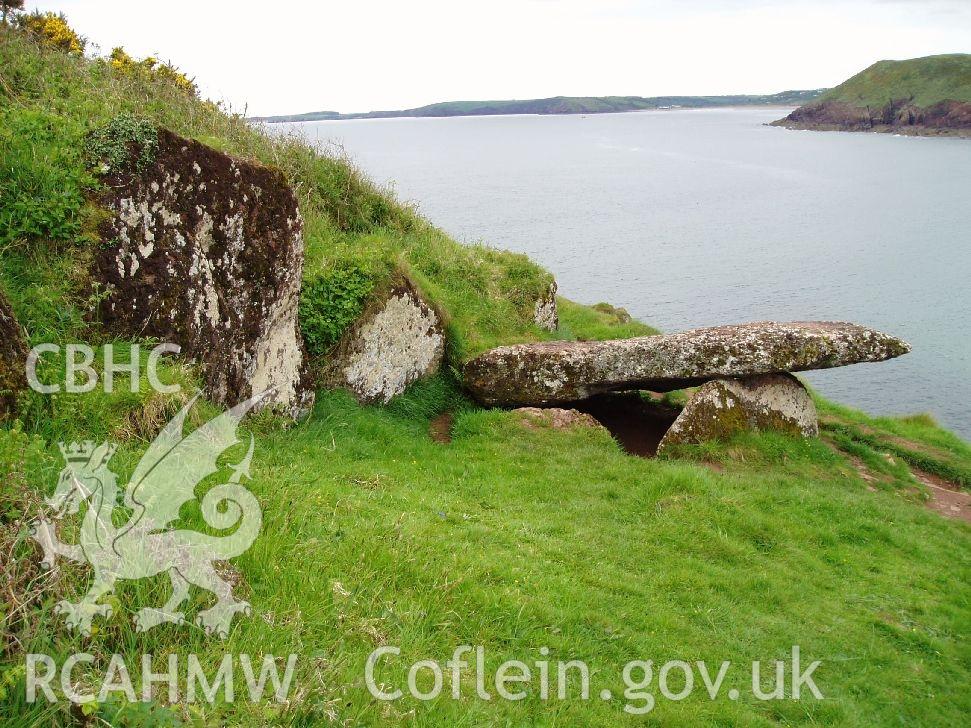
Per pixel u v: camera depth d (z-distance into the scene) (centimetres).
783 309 3525
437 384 1330
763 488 1121
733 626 761
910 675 761
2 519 464
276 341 1002
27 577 435
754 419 1305
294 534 622
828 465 1307
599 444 1192
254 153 1361
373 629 542
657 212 6912
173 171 855
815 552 989
